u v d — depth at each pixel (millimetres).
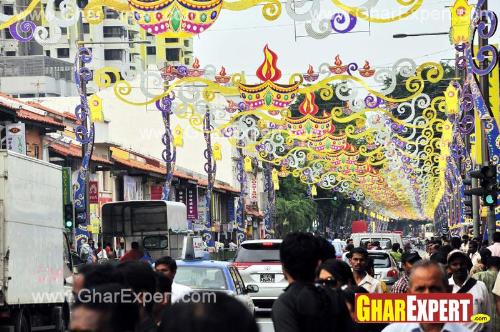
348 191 121125
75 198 41719
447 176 78688
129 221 47938
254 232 131625
